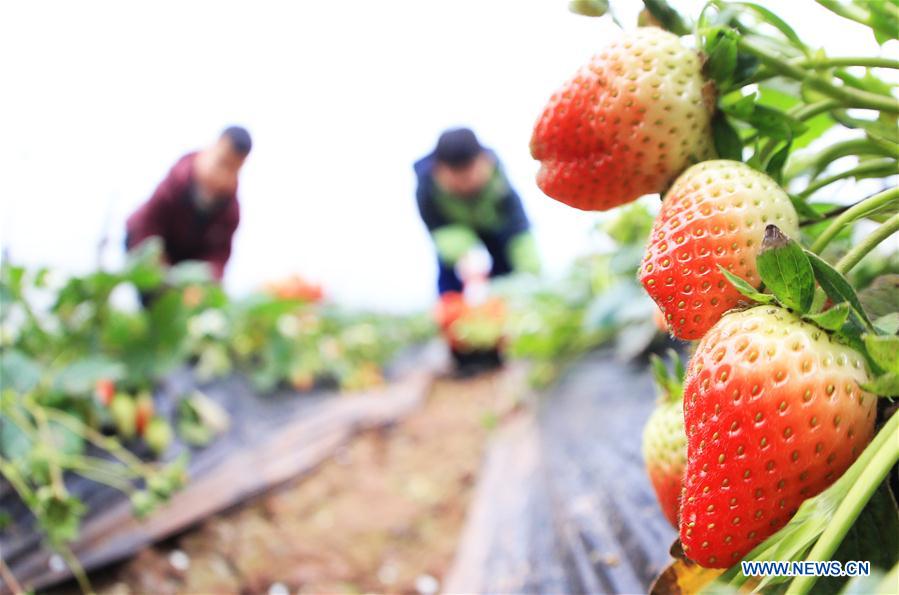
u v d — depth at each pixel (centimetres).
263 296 433
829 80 94
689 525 71
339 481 354
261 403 442
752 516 69
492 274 678
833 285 67
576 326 440
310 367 500
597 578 150
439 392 599
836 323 66
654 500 166
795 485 68
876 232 72
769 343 68
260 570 260
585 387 367
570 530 181
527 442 343
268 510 303
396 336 804
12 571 212
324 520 307
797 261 67
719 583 69
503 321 632
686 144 88
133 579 228
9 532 226
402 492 343
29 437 222
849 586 52
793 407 67
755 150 88
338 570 264
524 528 212
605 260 361
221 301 353
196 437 309
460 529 296
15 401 227
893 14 88
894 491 70
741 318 71
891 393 65
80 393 253
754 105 87
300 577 257
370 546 284
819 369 67
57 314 292
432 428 461
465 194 636
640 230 275
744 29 93
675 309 78
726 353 70
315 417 438
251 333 458
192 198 488
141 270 289
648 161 89
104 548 232
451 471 370
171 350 298
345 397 516
